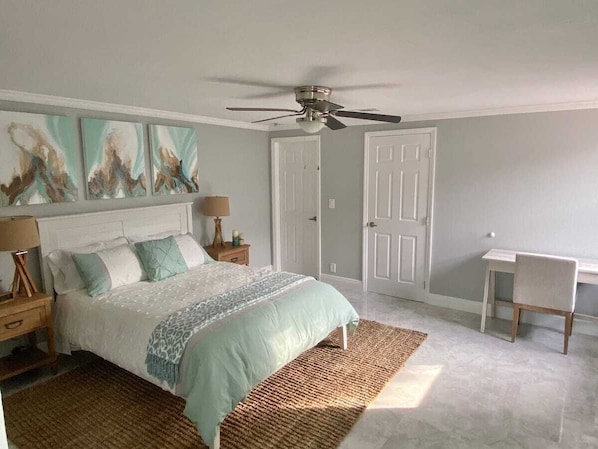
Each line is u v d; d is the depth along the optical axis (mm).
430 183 4406
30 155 3154
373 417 2553
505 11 1511
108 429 2469
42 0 1410
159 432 2439
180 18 1588
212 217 4777
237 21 1614
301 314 2859
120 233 3781
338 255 5227
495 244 4129
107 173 3688
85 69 2367
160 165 4137
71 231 3420
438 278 4520
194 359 2256
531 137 3811
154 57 2117
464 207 4246
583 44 1907
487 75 2512
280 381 2969
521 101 3498
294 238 5594
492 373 3072
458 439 2346
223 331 2408
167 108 3893
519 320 4066
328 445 2303
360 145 4820
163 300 2916
